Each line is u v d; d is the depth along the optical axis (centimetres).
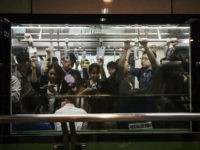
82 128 367
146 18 429
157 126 414
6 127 397
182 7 432
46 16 425
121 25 439
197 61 432
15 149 377
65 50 498
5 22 421
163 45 492
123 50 503
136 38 491
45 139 372
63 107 500
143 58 503
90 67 506
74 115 236
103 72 507
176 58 482
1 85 420
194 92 434
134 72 508
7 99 421
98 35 489
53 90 500
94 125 374
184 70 466
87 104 504
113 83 507
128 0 429
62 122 237
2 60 419
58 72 502
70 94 504
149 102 498
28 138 377
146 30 480
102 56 505
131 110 500
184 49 468
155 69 498
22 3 423
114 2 429
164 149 370
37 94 491
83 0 427
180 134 369
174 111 482
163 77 494
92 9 429
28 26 441
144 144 365
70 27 455
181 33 474
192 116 238
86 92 506
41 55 490
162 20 430
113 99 504
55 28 461
